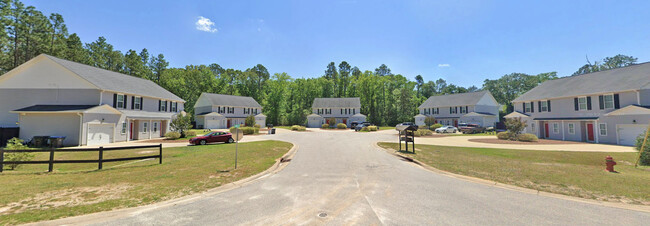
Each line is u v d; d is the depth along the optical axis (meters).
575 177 9.69
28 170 11.32
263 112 73.94
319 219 5.54
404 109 69.81
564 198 7.07
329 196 7.34
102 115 23.50
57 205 6.23
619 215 5.72
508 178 9.59
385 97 76.69
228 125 58.72
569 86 30.31
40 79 24.28
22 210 5.81
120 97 26.67
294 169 11.70
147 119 29.33
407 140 17.61
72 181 8.80
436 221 5.40
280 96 73.69
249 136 32.16
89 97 24.09
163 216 5.67
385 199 7.04
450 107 55.81
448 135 34.38
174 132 28.72
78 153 17.19
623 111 23.30
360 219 5.52
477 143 23.86
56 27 43.00
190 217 5.63
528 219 5.51
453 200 6.94
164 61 66.69
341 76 88.12
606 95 25.20
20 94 24.08
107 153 16.98
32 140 21.19
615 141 23.80
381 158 14.98
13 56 35.91
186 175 9.92
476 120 48.94
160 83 62.84
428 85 94.50
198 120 54.75
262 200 6.95
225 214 5.85
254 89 78.12
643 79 23.28
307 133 37.66
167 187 8.12
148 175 9.88
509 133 27.39
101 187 8.03
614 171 11.20
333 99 65.94
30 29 36.91
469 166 12.22
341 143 23.39
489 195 7.43
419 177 9.98
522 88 74.12
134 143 23.88
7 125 23.58
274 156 15.55
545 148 20.28
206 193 7.57
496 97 80.00
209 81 71.00
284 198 7.14
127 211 5.95
